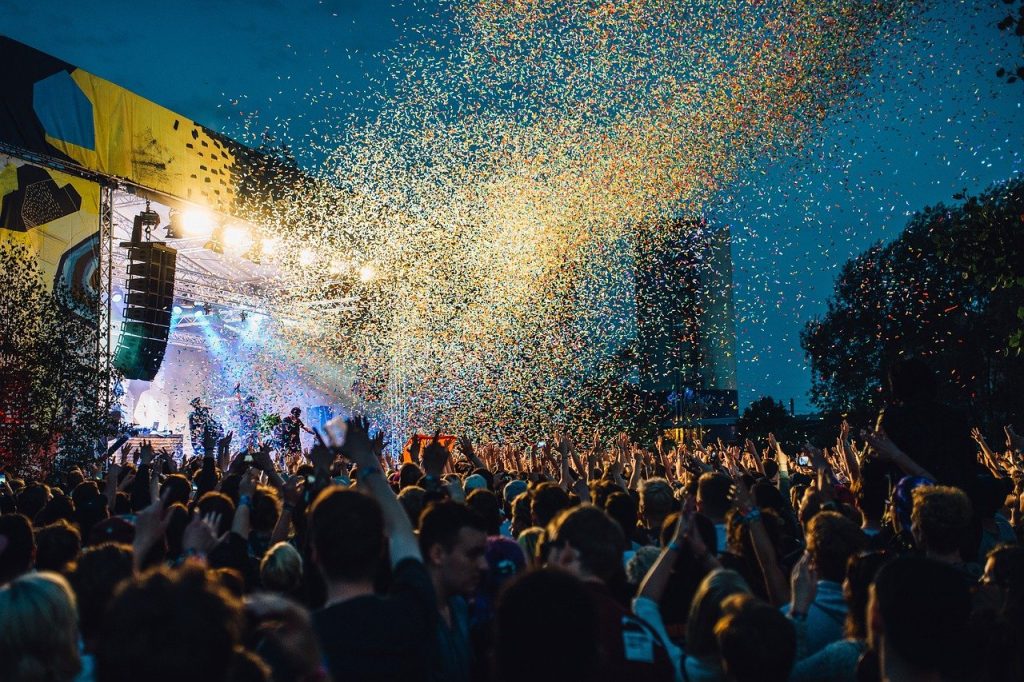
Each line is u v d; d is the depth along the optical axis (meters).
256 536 6.48
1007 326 32.16
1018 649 3.20
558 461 10.25
